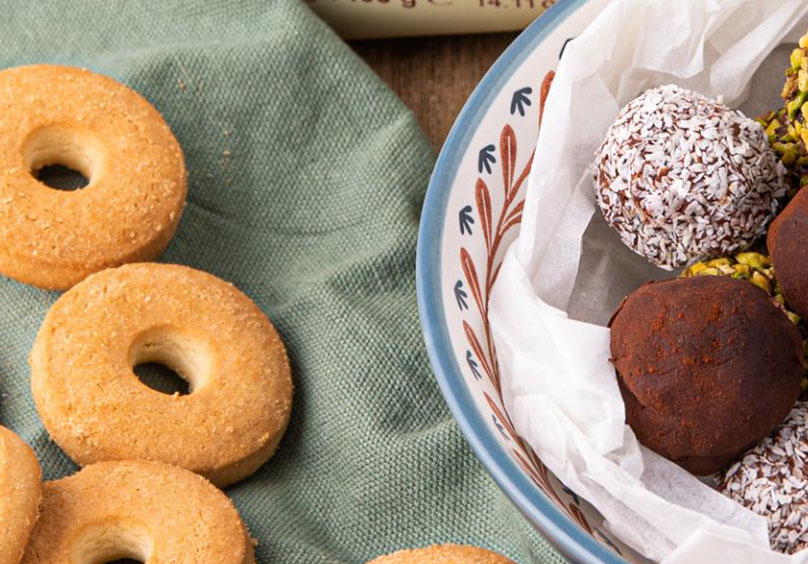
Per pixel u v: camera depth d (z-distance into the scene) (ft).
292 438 1.48
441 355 1.27
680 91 1.33
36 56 1.64
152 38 1.63
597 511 1.29
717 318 1.25
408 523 1.44
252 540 1.42
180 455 1.42
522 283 1.32
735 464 1.27
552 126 1.34
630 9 1.35
